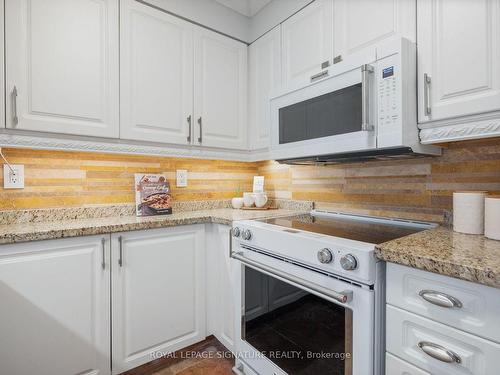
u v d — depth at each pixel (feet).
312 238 3.23
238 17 6.11
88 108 4.33
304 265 3.39
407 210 4.35
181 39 5.33
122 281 4.34
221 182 6.96
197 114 5.53
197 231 5.18
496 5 2.76
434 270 2.25
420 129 3.42
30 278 3.62
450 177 3.89
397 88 3.23
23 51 3.83
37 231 3.59
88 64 4.34
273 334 3.88
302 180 6.15
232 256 4.37
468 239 2.94
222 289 5.05
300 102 4.51
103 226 4.08
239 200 6.59
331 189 5.51
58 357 3.83
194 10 5.46
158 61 5.04
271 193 6.99
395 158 4.31
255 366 4.17
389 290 2.65
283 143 4.83
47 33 4.00
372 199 4.81
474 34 2.90
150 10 4.95
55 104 4.06
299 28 5.02
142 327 4.55
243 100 6.24
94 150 4.47
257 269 3.94
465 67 2.96
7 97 3.72
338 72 3.86
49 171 4.77
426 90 3.27
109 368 4.25
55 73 4.06
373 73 3.46
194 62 5.49
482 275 1.98
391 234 3.48
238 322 4.51
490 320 2.05
